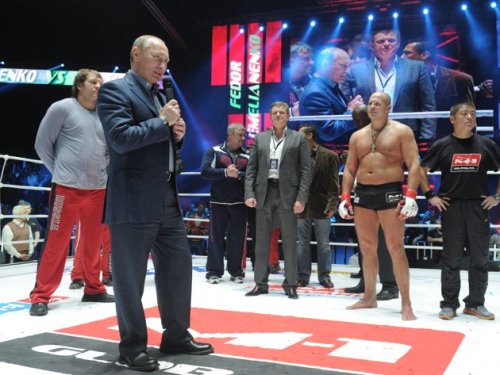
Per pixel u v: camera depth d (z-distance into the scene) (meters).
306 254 3.82
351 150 2.85
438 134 9.33
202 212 8.47
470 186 2.67
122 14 11.22
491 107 9.11
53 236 2.73
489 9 9.09
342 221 8.47
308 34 10.18
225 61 10.81
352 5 9.75
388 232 2.65
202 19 11.25
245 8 10.94
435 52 9.39
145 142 1.66
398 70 9.55
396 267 2.60
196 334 2.15
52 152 2.87
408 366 1.68
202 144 11.66
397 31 9.58
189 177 11.93
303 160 3.33
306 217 3.79
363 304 2.85
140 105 1.79
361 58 9.80
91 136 2.88
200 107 11.60
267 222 3.37
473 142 2.72
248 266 5.11
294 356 1.79
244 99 10.67
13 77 11.63
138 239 1.76
